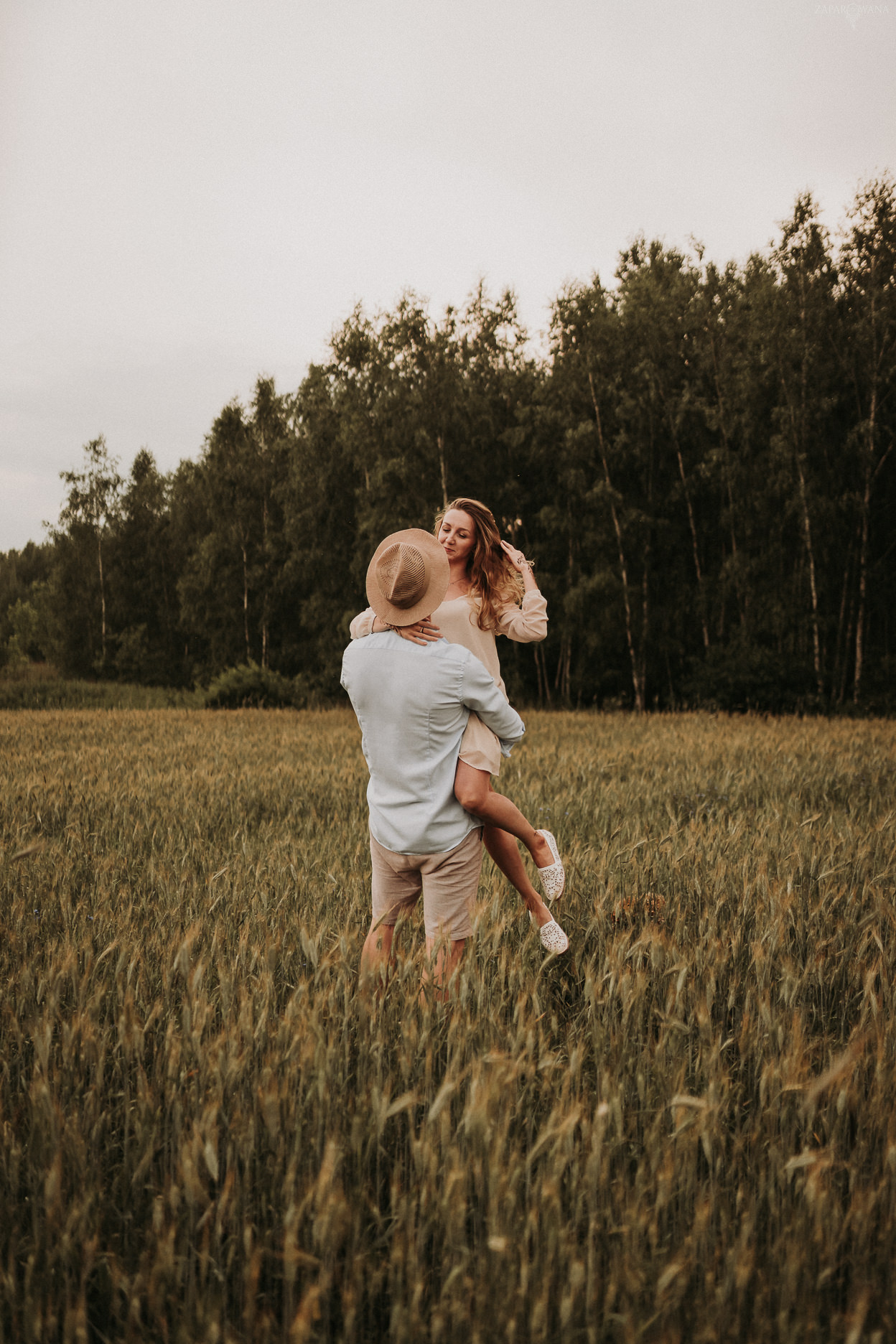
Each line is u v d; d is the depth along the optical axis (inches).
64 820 222.7
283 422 1381.6
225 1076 74.7
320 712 778.2
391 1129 79.1
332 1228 56.8
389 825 113.5
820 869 160.9
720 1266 62.7
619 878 150.4
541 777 289.3
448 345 969.5
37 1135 72.2
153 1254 63.4
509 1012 100.2
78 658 1814.7
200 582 1482.5
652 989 101.4
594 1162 63.4
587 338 927.0
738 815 223.0
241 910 134.9
